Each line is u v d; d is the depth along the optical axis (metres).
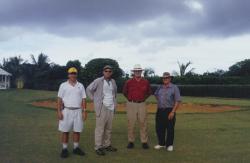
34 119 18.50
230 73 66.88
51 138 13.12
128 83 11.50
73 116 10.14
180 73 62.59
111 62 49.41
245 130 15.49
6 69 72.81
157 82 46.38
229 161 9.96
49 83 58.00
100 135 10.68
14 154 10.46
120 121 18.09
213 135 14.18
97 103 10.70
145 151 11.16
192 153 10.93
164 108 11.28
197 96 42.50
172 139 11.27
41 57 75.44
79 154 10.48
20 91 44.91
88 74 48.97
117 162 9.76
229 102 29.94
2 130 14.77
